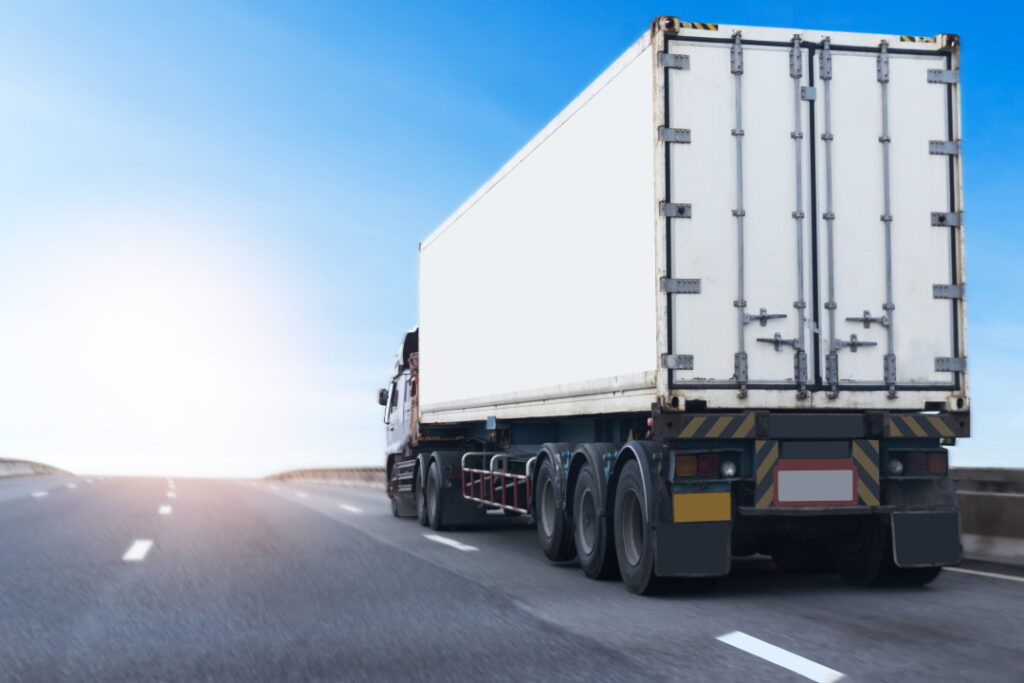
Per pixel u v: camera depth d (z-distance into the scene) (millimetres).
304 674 5582
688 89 8109
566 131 10383
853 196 8305
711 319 8000
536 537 13953
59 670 5691
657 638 6461
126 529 14391
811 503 8109
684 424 7957
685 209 8023
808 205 8219
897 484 8344
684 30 8117
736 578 9562
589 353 9617
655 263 8039
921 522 8289
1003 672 5441
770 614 7379
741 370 7992
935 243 8422
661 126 8031
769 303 8094
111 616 7336
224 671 5660
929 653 5926
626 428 10203
